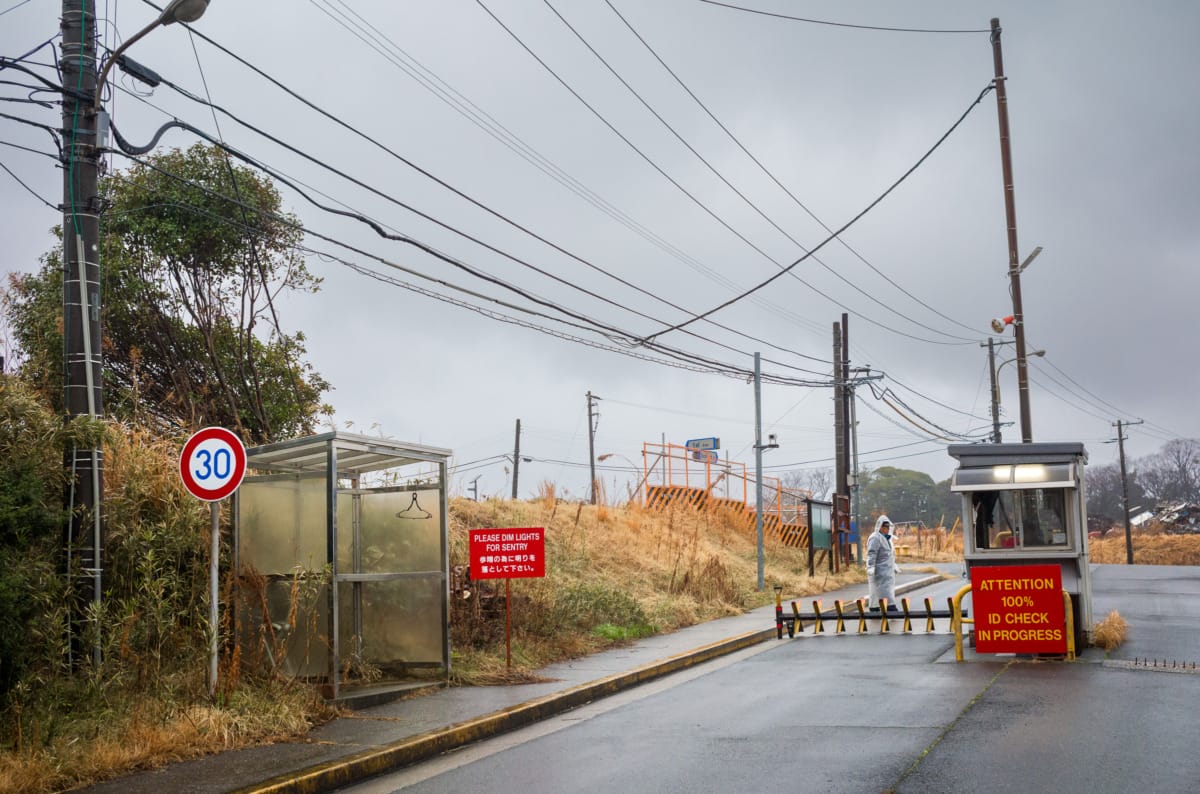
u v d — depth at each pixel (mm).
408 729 9867
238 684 10352
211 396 18906
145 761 8266
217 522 9945
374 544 12844
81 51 10688
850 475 39562
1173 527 86812
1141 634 16109
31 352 16141
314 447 11688
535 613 15836
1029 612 13633
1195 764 7812
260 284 19672
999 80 27781
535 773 8469
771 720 10398
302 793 7891
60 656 9555
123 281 18062
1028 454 14852
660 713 11234
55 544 10086
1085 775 7574
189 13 10352
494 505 22828
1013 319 27234
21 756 7734
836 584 29672
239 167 19125
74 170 10531
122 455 11812
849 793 7324
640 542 26156
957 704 10742
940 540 52812
